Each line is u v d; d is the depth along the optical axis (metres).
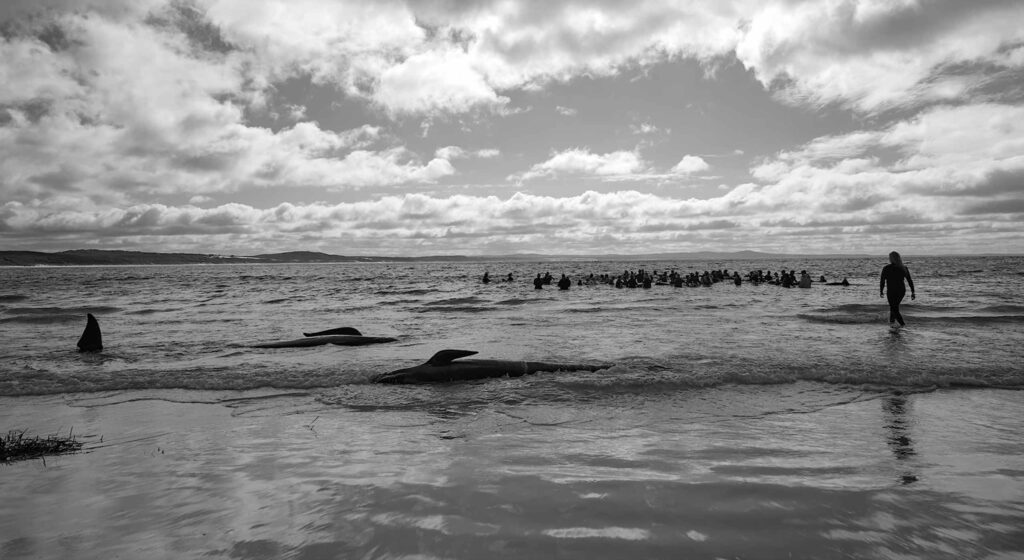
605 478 4.00
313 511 3.51
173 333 15.24
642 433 5.30
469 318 18.30
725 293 30.16
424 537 3.09
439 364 8.37
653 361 9.06
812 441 4.95
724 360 9.09
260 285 51.09
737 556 2.84
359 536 3.13
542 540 3.02
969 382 7.38
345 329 13.41
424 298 29.95
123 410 6.63
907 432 5.23
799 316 17.00
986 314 17.03
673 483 3.87
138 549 3.05
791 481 3.90
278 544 3.06
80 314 21.52
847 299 24.67
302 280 63.78
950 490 3.72
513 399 6.91
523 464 4.38
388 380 7.99
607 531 3.13
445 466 4.36
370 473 4.23
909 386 7.29
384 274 86.62
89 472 4.39
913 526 3.18
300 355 10.98
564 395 7.07
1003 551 2.89
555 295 30.02
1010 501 3.53
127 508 3.64
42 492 3.96
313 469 4.36
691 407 6.37
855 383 7.50
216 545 3.08
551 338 12.82
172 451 4.94
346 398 7.09
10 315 21.31
